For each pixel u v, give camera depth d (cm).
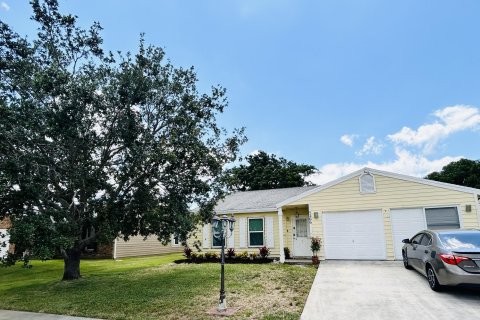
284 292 861
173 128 1168
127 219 1100
